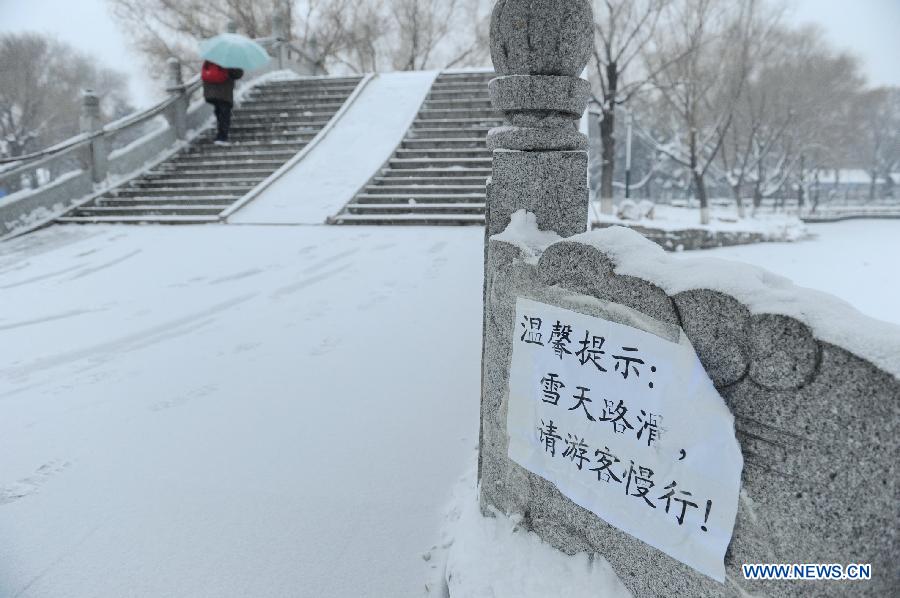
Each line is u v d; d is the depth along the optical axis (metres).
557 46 2.09
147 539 2.75
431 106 14.33
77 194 11.45
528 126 2.23
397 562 2.56
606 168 20.89
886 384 1.25
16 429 3.82
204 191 11.57
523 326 2.16
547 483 2.16
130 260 8.36
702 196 20.31
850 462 1.33
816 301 1.42
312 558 2.60
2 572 2.55
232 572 2.53
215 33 27.64
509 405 2.25
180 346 5.29
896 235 22.19
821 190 56.75
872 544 1.33
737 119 29.91
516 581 2.09
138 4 26.69
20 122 39.31
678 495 1.68
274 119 14.63
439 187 10.57
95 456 3.48
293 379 4.50
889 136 51.69
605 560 1.99
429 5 30.34
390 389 4.25
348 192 10.59
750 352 1.48
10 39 38.44
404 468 3.26
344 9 29.42
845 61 32.47
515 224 2.24
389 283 6.76
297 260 7.87
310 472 3.25
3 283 7.60
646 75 24.62
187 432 3.74
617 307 1.81
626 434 1.82
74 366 4.91
